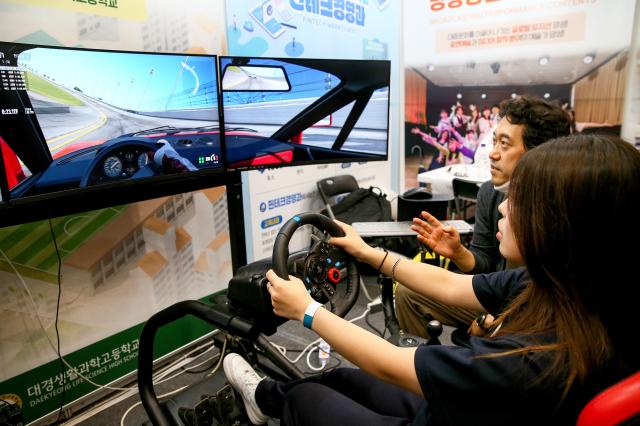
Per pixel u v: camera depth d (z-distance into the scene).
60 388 1.93
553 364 0.70
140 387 1.55
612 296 0.69
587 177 0.67
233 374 1.48
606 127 3.67
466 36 3.81
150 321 1.50
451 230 1.55
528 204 0.74
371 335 0.92
